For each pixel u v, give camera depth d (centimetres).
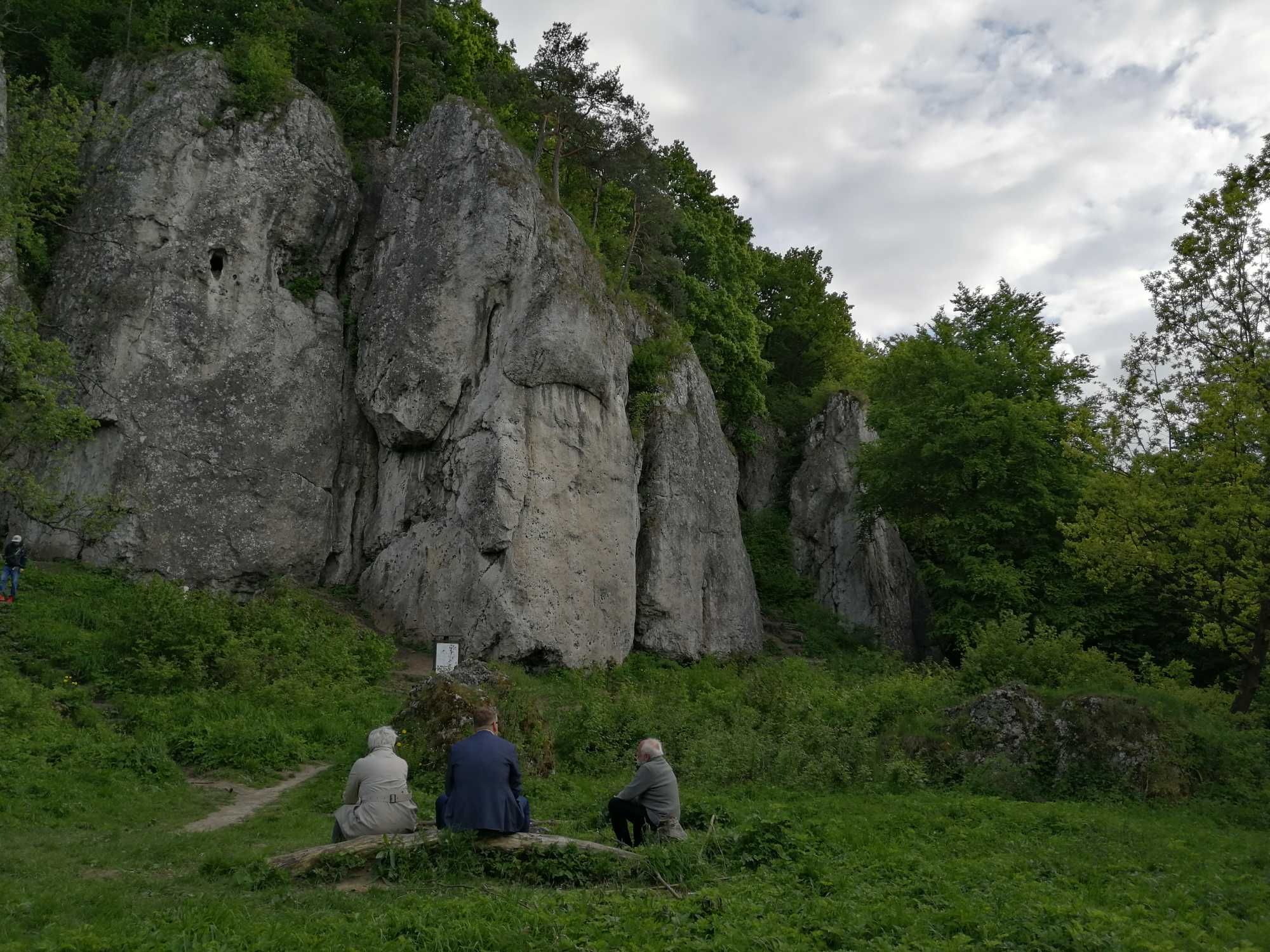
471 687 1560
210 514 2709
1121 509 2003
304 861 813
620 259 3806
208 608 2112
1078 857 1020
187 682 1814
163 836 1017
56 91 2709
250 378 2862
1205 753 1602
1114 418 2120
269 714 1698
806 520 4372
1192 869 997
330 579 2942
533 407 2847
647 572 3175
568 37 3412
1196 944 675
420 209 3141
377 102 3594
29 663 1777
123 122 2967
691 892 765
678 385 3497
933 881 820
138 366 2711
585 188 3931
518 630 2625
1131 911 762
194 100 2988
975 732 1666
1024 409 3180
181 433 2720
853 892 762
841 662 3309
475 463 2773
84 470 2617
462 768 862
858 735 1612
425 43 3778
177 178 2895
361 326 3108
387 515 2956
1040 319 3978
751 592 3544
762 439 4394
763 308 5297
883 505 3684
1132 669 3106
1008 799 1476
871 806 1302
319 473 2945
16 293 2595
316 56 3638
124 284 2764
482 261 2962
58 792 1171
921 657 4044
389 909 689
